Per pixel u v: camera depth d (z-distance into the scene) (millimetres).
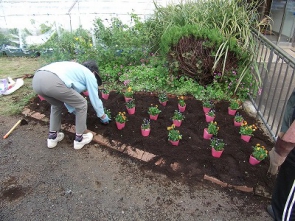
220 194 2797
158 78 4629
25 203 2689
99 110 3355
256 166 3045
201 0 5133
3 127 3803
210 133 3395
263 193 2771
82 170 3080
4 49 6172
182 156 3178
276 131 3432
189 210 2631
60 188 2857
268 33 7172
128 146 3350
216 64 4074
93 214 2584
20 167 3127
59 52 5105
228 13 4711
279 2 6734
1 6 5992
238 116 3701
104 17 6152
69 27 6184
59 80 2834
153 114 3758
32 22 6125
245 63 4320
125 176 3000
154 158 3168
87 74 3061
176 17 5051
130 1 6160
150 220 2533
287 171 2127
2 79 4918
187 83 4488
